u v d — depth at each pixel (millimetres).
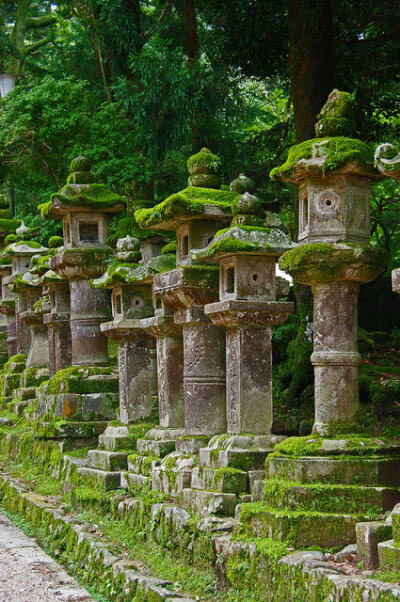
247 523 6164
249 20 12070
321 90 10719
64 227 11523
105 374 11086
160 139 14055
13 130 14516
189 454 7711
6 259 16391
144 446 8656
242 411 7266
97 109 15562
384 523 5434
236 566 5914
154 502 7512
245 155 15453
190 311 7910
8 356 17859
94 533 7949
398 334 12078
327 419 6348
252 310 7238
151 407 9773
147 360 9773
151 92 13477
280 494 6051
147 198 14656
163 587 6297
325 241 6391
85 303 11352
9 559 7789
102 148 13992
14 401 14336
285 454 6297
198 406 7945
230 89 15227
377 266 6348
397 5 12047
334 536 5703
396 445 6207
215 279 7883
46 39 20453
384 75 12531
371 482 5965
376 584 4680
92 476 9180
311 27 10641
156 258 9539
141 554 7242
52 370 12680
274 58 12820
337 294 6406
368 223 6531
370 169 6344
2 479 11266
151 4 16453
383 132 13211
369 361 10648
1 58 21141
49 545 8383
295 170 6426
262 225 7516
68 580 7090
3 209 18109
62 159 15258
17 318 15492
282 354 12109
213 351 7988
